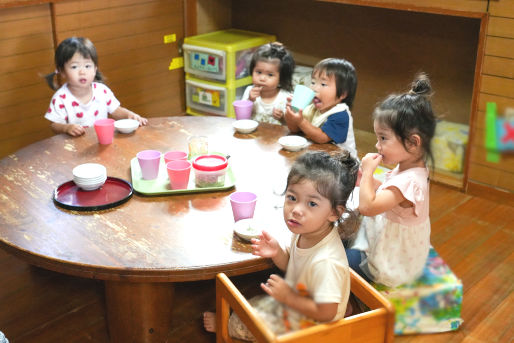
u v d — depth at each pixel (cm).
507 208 297
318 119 252
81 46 267
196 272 151
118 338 189
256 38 406
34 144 230
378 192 186
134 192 190
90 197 187
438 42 347
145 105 398
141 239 163
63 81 343
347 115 248
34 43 325
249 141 236
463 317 214
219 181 193
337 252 153
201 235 166
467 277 238
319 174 148
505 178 298
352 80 251
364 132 400
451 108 353
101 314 213
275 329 147
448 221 284
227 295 148
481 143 300
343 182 150
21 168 207
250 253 158
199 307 218
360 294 153
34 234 165
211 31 428
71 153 222
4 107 322
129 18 367
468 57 337
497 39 279
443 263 212
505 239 268
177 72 413
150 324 183
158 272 150
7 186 193
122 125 244
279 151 226
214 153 219
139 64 384
